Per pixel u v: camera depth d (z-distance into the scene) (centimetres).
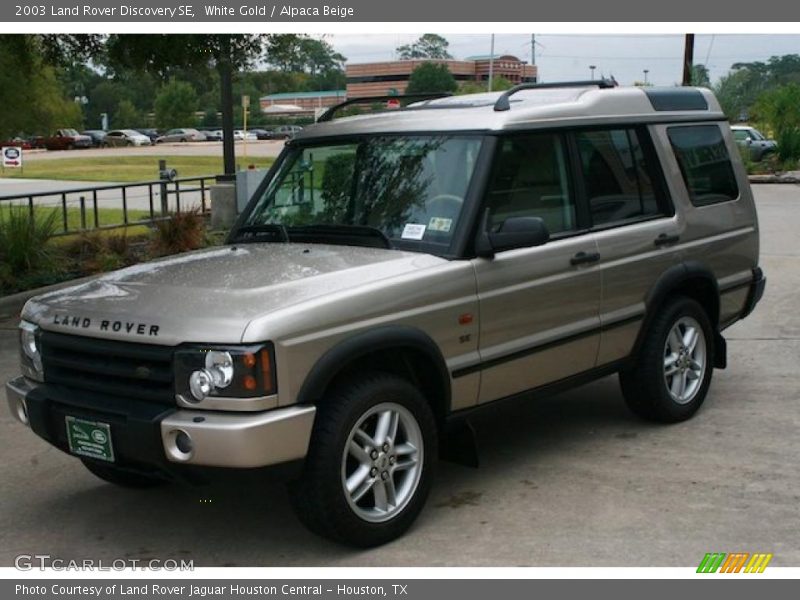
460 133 531
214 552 472
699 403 656
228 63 1188
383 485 463
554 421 661
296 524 502
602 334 577
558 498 521
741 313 708
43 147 7000
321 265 484
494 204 517
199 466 416
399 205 528
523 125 536
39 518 521
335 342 438
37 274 1198
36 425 473
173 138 7806
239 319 419
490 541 469
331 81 10000
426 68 7806
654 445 602
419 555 457
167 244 1388
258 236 568
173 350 423
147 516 520
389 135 557
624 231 590
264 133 7725
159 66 1129
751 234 705
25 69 1218
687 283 643
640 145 621
